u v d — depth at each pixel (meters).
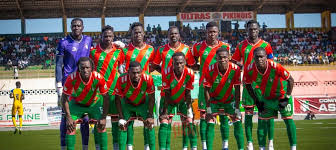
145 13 39.81
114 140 8.05
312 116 22.84
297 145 10.30
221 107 8.30
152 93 7.77
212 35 8.73
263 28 40.22
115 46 8.52
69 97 7.53
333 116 23.72
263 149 8.15
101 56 8.28
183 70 7.89
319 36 40.34
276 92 8.04
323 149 9.42
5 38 38.72
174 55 7.54
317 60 35.41
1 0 34.84
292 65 34.44
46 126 21.92
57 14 39.06
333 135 12.96
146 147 8.31
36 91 28.05
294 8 39.97
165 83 7.96
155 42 39.03
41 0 35.41
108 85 8.23
